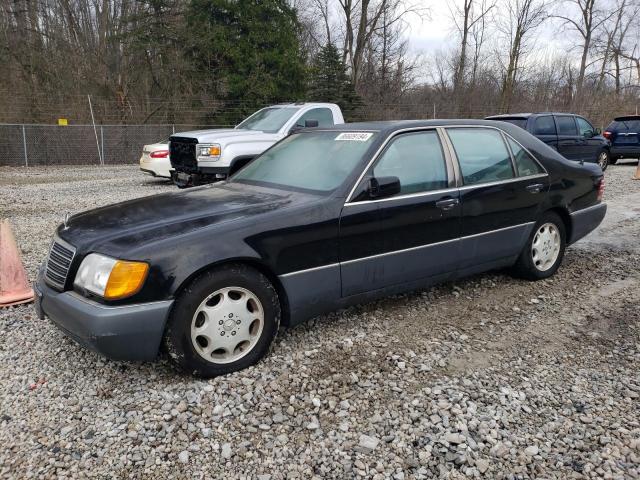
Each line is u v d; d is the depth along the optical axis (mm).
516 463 2527
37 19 24359
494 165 4613
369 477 2436
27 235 7172
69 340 3793
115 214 3621
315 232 3504
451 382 3240
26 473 2438
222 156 8734
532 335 3934
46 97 22625
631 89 33125
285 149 4676
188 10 26328
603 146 14977
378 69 33812
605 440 2682
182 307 3064
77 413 2906
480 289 4902
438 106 29438
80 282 3104
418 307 4449
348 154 4016
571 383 3248
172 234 3143
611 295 4777
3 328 4008
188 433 2736
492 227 4523
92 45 26141
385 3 29344
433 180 4164
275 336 3473
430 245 4105
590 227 5516
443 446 2645
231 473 2457
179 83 26344
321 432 2756
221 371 3256
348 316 4234
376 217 3770
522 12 30359
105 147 21359
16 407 2971
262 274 3393
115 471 2459
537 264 5094
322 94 28828
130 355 2994
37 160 20359
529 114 12828
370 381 3236
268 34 26266
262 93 25734
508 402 3033
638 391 3152
